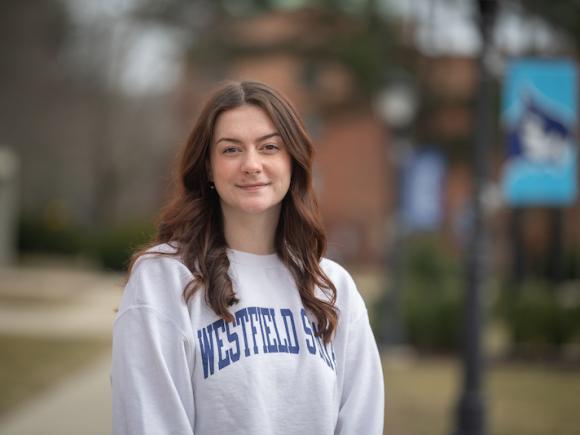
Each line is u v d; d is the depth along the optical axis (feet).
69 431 22.36
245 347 6.93
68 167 124.67
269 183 7.38
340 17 84.33
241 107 7.36
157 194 130.21
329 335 7.34
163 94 129.80
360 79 82.33
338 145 130.93
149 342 6.79
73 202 129.08
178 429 6.59
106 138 123.85
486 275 21.99
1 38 108.17
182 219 7.43
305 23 85.81
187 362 6.84
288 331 7.22
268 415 6.85
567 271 80.59
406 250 53.57
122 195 136.05
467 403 21.81
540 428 24.39
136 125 128.06
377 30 81.66
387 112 43.55
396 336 41.57
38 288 63.77
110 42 119.55
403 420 25.49
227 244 7.59
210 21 91.71
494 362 38.42
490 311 41.63
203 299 7.06
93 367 34.53
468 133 84.69
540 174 28.53
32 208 117.70
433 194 43.27
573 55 57.21
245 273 7.39
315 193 7.74
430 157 43.39
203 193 7.59
